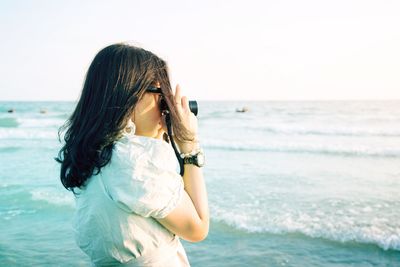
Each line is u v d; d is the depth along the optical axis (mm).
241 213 7020
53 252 5719
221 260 5332
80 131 1319
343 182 9797
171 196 1219
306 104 78188
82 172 1278
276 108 62344
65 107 80688
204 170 11688
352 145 17672
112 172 1239
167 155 1251
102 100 1310
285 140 20953
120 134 1286
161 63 1399
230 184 9539
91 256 1342
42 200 8164
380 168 12086
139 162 1216
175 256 1338
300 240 5852
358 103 77875
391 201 7875
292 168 12031
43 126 31656
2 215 7328
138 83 1319
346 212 7074
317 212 7078
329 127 27969
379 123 32469
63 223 6910
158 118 1397
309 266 5074
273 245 5715
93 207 1266
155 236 1271
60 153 1436
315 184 9555
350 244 5652
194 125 1403
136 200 1189
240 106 76188
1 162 13656
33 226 6770
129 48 1384
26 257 5562
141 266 1281
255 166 12438
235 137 22922
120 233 1242
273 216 6828
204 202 1342
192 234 1282
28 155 15492
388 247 5516
